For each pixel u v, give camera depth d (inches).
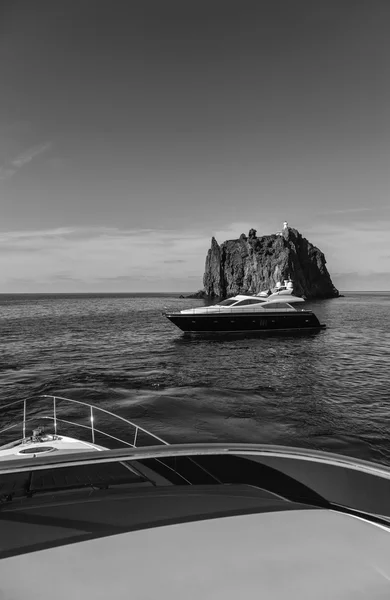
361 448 325.1
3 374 624.4
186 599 56.7
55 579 59.2
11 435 348.8
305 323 1179.9
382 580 62.4
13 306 3262.8
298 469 90.9
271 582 60.8
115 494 88.5
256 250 5123.0
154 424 376.8
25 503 83.4
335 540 73.0
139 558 64.9
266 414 410.9
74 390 513.7
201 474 96.2
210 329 1117.7
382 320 1733.5
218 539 71.5
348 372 643.5
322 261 5748.0
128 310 2667.3
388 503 82.3
